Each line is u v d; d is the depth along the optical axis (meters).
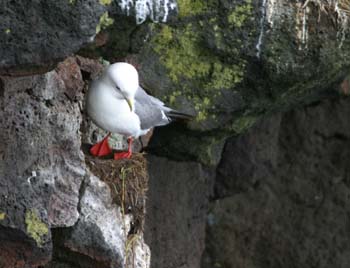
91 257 10.03
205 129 12.50
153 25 11.80
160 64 12.03
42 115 9.52
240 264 16.77
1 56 8.59
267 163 16.59
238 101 12.30
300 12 11.73
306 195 17.09
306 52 11.83
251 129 16.03
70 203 9.70
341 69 12.05
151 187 13.99
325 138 17.14
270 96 12.31
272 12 11.74
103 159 10.86
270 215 16.88
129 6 9.75
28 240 9.33
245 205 16.62
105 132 11.87
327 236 17.39
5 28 8.50
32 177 9.39
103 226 10.05
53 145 9.61
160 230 14.53
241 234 16.72
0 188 9.20
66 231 9.84
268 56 11.87
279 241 16.98
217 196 16.27
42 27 8.61
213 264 16.66
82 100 11.26
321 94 14.66
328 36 11.78
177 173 14.49
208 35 11.90
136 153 11.32
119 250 10.12
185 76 12.12
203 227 16.02
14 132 9.32
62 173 9.68
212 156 13.47
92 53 10.46
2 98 9.19
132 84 10.73
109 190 10.38
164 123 11.66
